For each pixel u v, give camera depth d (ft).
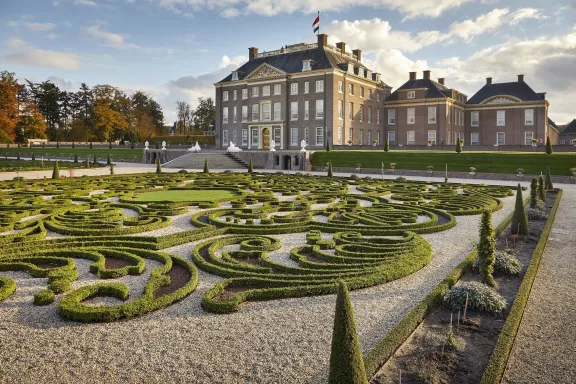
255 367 20.47
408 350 22.06
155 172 140.56
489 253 31.12
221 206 67.10
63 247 39.68
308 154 170.30
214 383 19.19
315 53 218.38
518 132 236.43
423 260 36.22
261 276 31.99
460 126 247.50
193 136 296.30
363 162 163.63
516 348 22.44
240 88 236.84
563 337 23.59
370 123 235.40
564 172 128.47
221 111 246.27
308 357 21.38
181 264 35.60
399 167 154.71
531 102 230.89
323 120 209.26
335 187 89.97
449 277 31.40
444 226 51.03
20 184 90.02
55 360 20.98
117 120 303.89
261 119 228.02
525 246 42.22
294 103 218.38
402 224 51.85
